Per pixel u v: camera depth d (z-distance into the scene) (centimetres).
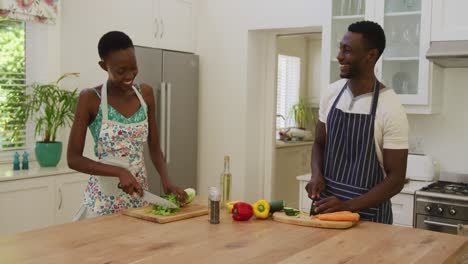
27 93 378
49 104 352
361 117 206
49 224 343
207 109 476
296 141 580
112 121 220
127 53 205
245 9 450
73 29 379
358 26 205
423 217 321
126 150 224
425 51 344
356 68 206
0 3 331
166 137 435
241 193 461
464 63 347
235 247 158
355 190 210
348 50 205
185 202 211
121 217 196
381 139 206
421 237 173
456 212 310
